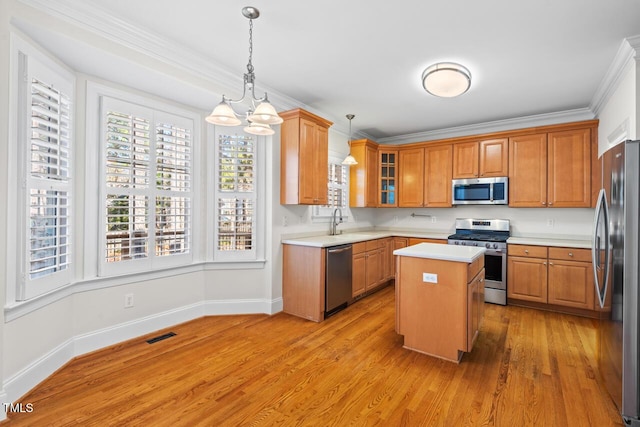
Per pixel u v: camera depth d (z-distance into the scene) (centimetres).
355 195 522
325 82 335
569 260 370
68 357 245
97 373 230
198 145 342
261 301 368
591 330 322
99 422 179
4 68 180
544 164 414
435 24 231
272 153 365
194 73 285
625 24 226
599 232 224
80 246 257
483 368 244
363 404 198
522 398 204
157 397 203
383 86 344
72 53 224
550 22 226
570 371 239
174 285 324
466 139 472
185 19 228
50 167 219
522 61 284
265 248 367
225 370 238
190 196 335
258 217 367
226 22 231
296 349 274
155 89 290
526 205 425
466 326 249
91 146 262
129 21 228
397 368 243
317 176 385
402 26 234
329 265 353
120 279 281
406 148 528
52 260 227
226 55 280
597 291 228
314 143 380
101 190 268
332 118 456
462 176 477
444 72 290
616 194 191
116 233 277
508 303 413
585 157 389
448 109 414
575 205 395
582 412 190
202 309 352
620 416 186
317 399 203
